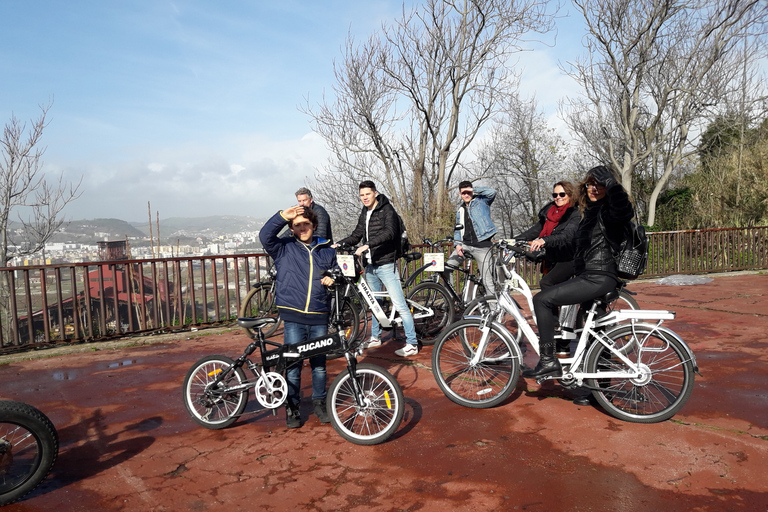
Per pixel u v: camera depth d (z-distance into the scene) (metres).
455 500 2.74
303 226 3.72
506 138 22.89
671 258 11.91
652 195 19.12
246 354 3.80
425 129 18.05
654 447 3.28
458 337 4.39
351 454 3.35
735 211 16.30
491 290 6.09
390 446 3.44
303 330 3.77
